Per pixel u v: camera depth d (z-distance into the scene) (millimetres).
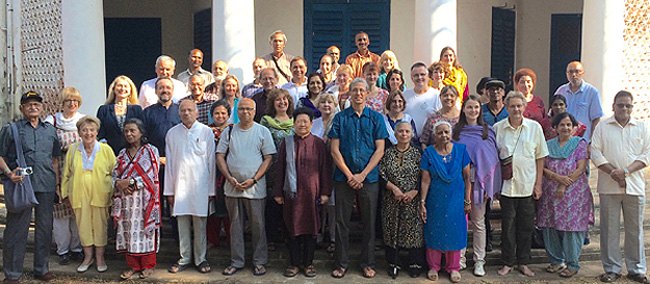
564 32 10281
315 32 9453
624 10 7746
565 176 5094
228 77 5797
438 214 4969
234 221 5207
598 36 7461
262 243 5234
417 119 5648
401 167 5023
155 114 5562
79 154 5254
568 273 5199
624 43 8000
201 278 5160
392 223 5086
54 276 5266
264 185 5184
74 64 7047
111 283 5148
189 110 5125
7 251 5070
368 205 5035
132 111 5609
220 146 5203
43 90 8602
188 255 5352
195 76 5836
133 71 10891
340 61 9492
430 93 5680
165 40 10805
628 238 5133
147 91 6410
